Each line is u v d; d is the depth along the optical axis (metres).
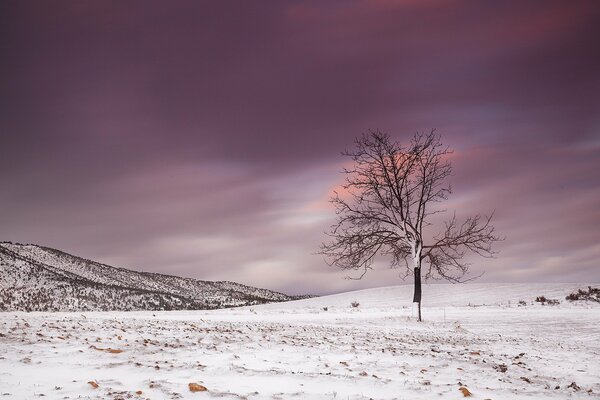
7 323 14.10
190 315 27.92
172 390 6.80
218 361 9.41
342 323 23.75
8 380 7.04
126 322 17.47
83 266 112.06
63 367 8.19
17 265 87.12
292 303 52.25
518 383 8.99
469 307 37.44
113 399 6.08
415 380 8.62
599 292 40.59
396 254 29.61
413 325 24.38
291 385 7.59
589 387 9.16
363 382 8.02
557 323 25.86
